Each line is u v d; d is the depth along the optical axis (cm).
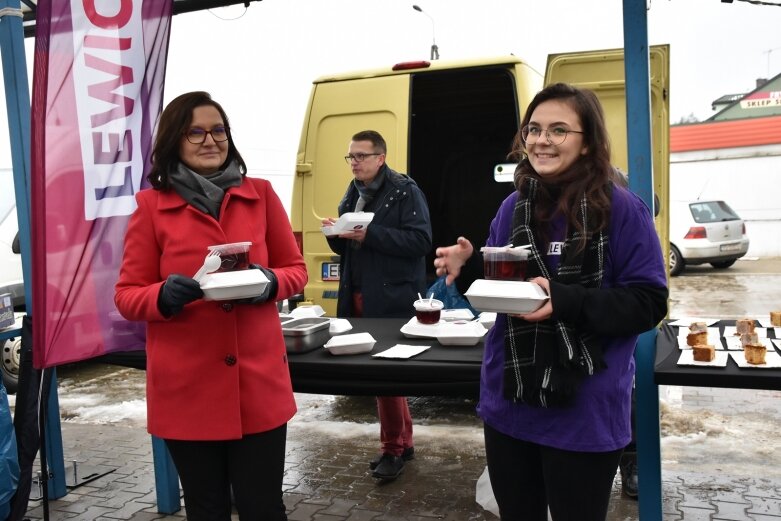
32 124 245
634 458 331
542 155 177
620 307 165
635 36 220
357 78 504
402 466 369
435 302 294
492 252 170
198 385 198
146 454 417
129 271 204
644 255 172
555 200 180
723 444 412
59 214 253
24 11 450
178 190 205
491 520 311
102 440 445
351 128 502
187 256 202
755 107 2600
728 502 323
